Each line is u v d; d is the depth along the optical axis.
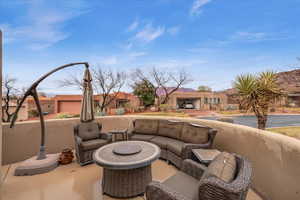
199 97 21.17
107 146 2.57
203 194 1.04
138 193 2.10
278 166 1.77
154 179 2.56
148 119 4.12
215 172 1.14
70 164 3.09
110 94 16.72
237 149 2.61
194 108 22.12
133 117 4.70
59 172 2.76
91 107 3.68
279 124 5.85
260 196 2.05
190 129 3.21
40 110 2.91
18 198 2.05
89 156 3.08
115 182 2.06
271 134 1.98
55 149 3.64
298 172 1.51
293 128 3.50
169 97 20.62
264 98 3.45
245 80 3.66
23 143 3.20
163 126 3.80
